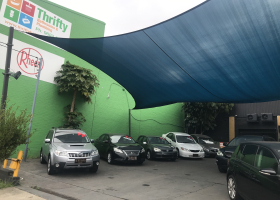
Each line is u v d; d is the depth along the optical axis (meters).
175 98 11.96
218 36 6.25
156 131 18.69
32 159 11.30
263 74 7.54
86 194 5.91
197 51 7.14
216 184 7.37
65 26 13.52
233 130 19.34
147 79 10.15
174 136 15.06
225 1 5.08
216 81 8.78
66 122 12.61
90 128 14.25
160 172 9.30
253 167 4.64
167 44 7.16
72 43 8.62
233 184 5.52
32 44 11.88
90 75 12.55
